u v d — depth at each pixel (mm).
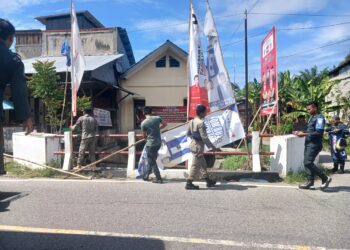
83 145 9273
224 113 8844
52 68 14391
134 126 20078
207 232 4723
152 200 6316
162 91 20094
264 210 5711
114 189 7191
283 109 19797
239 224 5039
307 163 7137
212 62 9008
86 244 4320
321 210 5719
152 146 7852
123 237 4543
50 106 14359
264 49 10672
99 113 15406
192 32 9070
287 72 21453
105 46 20344
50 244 4316
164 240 4445
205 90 9016
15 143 10836
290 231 4762
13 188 7266
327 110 18156
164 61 20047
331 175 9125
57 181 8047
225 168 9336
